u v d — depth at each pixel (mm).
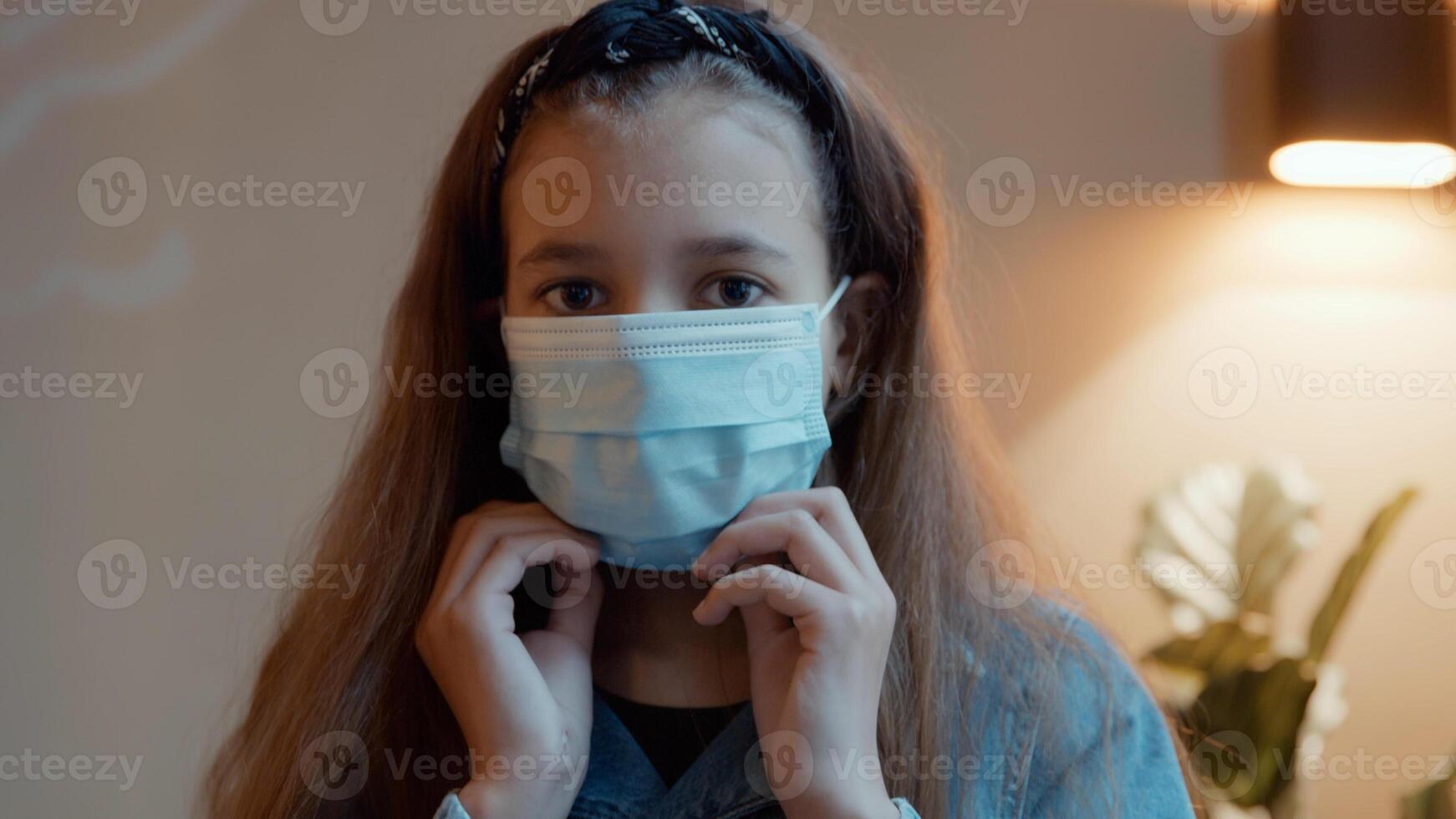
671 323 743
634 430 744
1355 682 1461
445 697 795
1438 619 1459
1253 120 1462
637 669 842
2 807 1407
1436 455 1460
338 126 1446
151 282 1436
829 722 703
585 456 759
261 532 1432
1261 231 1467
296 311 1442
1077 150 1469
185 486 1434
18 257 1421
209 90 1447
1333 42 1333
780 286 778
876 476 910
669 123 745
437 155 1436
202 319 1440
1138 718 885
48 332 1423
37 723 1413
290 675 935
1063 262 1466
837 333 885
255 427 1439
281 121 1447
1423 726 1458
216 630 1427
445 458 899
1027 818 824
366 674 870
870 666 730
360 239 1445
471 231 895
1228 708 1267
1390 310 1463
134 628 1424
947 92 1456
